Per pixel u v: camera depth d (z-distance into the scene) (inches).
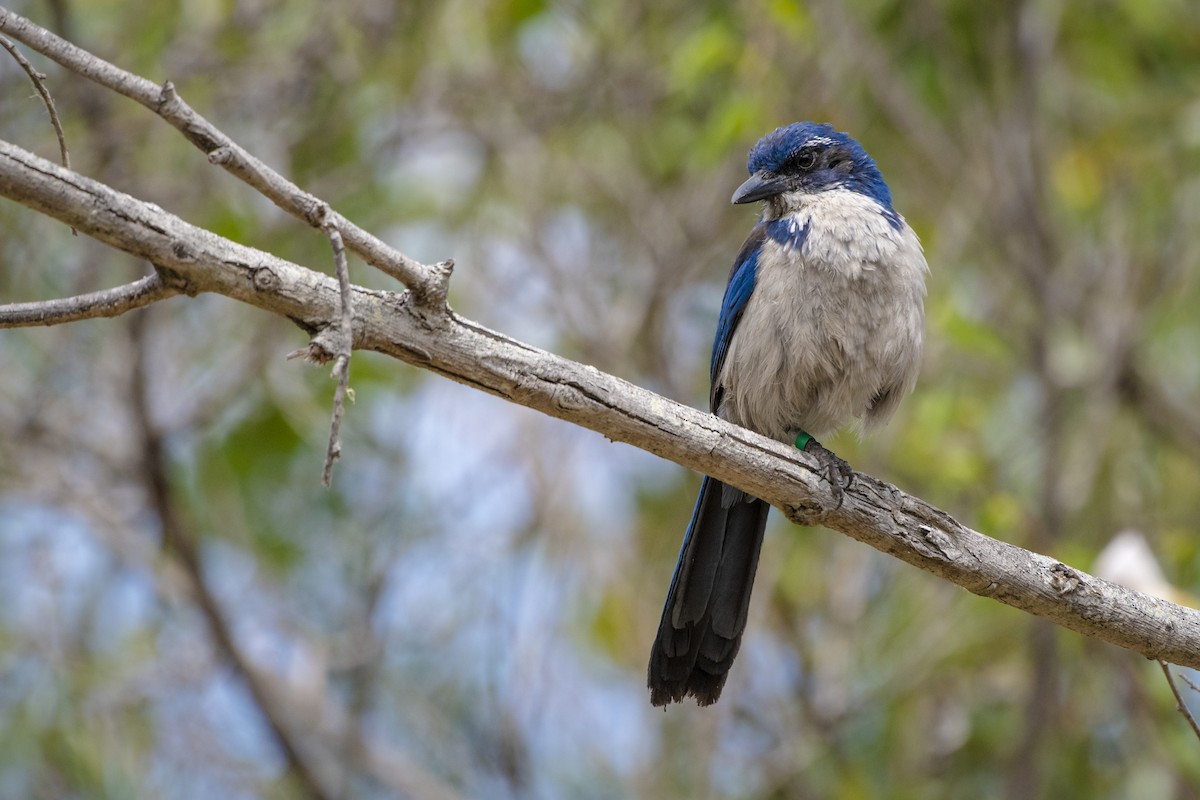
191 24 514.0
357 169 532.4
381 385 530.9
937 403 492.7
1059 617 296.5
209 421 518.0
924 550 292.8
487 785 537.0
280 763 535.2
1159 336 565.3
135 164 510.9
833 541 538.3
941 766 514.3
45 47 211.9
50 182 216.4
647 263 565.9
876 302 355.9
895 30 546.6
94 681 518.0
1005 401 557.0
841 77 524.4
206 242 229.5
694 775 504.4
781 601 536.4
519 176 550.3
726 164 544.4
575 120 550.3
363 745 519.8
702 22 530.9
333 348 239.0
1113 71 550.3
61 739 504.4
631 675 538.9
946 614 507.2
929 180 560.4
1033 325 550.9
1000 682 516.7
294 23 525.3
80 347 521.3
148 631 543.5
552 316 553.0
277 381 524.4
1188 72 547.5
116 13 514.9
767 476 285.3
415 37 535.2
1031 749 475.8
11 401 534.6
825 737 503.8
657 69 540.7
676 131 549.0
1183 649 297.0
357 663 522.6
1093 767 508.4
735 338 372.2
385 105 542.9
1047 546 498.3
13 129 499.2
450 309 251.9
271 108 526.0
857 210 364.5
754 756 512.7
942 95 553.0
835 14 518.0
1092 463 525.3
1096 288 555.5
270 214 518.0
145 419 492.7
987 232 564.1
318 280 239.5
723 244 559.5
